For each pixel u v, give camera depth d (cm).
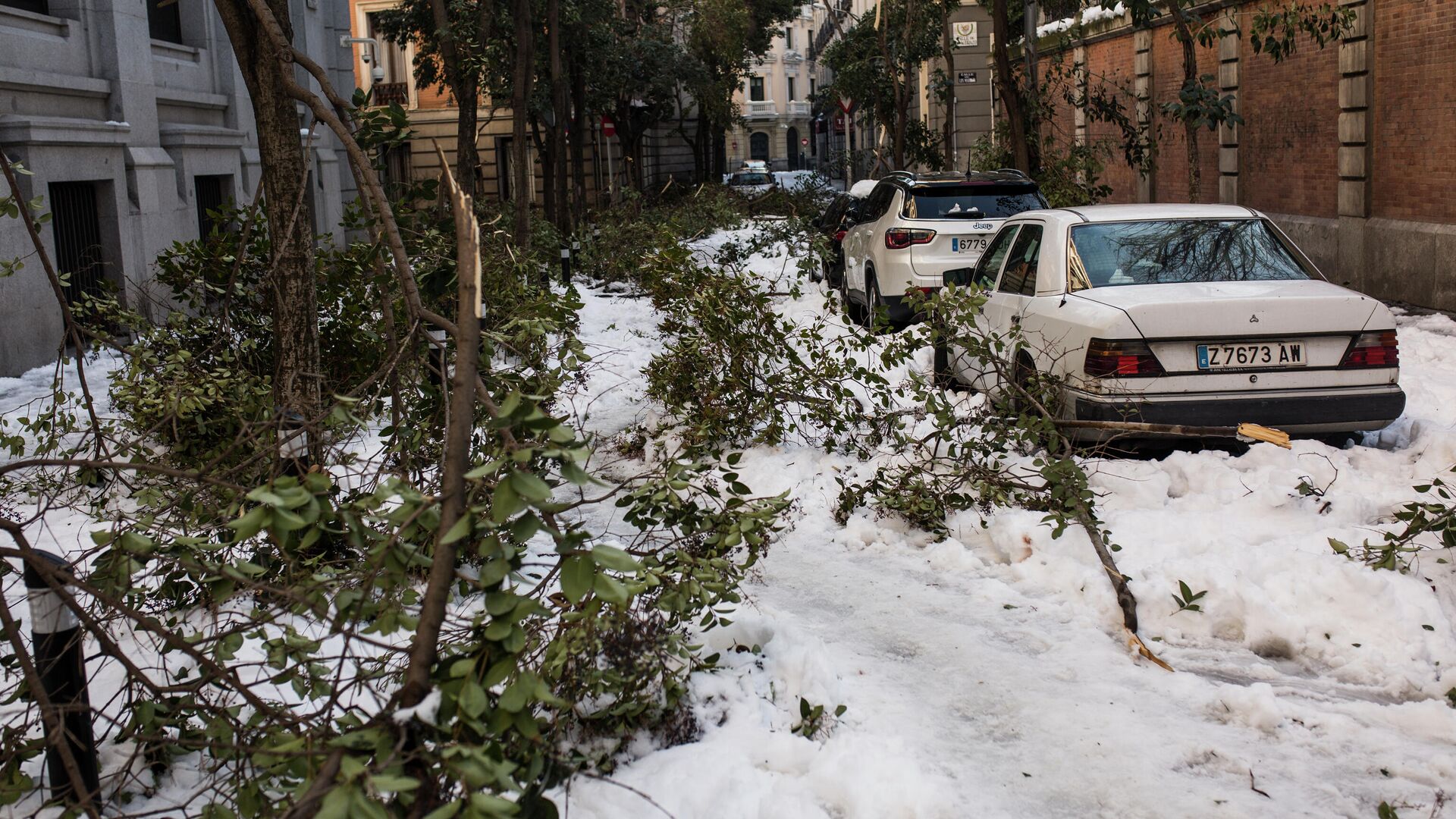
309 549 496
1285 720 411
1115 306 673
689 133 6488
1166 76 2122
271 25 454
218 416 750
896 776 373
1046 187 1836
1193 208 793
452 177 297
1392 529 562
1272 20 1392
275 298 610
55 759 351
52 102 1377
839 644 495
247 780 314
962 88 3130
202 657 314
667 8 4703
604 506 698
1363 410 670
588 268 2288
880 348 1125
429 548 375
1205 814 359
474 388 284
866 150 3888
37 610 343
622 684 379
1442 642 460
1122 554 551
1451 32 1297
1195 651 479
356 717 303
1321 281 722
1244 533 568
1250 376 666
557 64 2697
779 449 792
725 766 379
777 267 2212
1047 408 713
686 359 833
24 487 661
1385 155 1440
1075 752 398
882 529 633
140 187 1518
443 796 291
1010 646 487
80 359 510
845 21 6212
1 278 1230
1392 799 364
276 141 606
